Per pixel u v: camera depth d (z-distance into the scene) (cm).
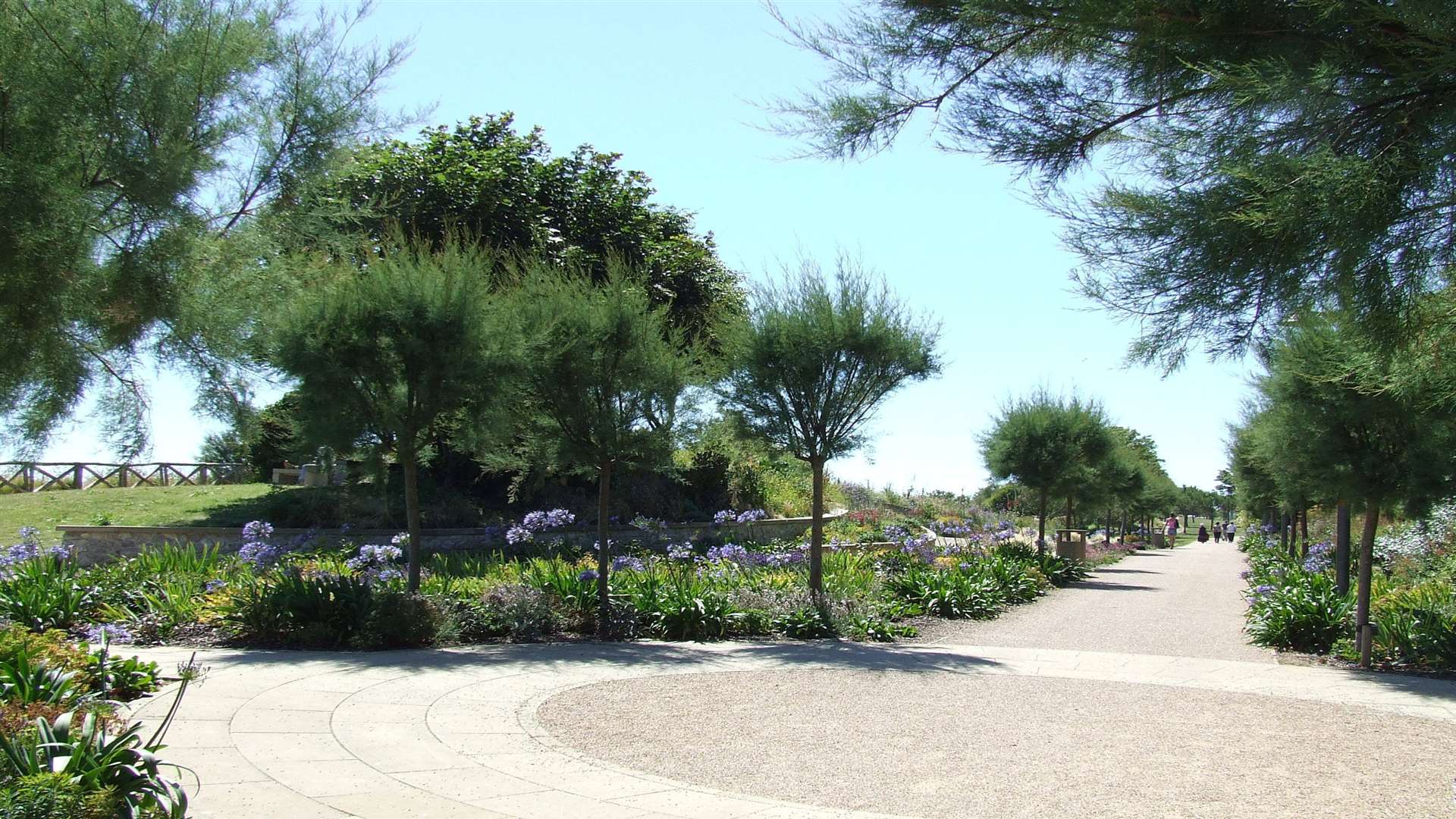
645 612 1227
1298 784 571
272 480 2309
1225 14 322
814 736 677
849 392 1341
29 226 374
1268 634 1184
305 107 488
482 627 1127
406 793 513
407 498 1152
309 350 1043
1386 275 278
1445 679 946
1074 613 1611
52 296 395
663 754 620
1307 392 1039
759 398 1348
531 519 1539
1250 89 290
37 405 424
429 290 1103
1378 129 302
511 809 493
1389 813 517
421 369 1113
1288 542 2914
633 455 1258
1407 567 1667
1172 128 325
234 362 470
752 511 1816
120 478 2412
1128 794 546
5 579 1116
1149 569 2973
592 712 741
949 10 373
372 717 689
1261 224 277
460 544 1808
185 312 437
